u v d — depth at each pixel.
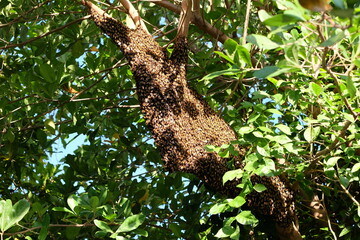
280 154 3.50
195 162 3.60
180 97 3.77
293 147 3.54
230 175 3.38
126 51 3.89
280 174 3.80
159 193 4.93
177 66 3.89
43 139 5.53
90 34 5.31
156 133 3.65
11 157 5.62
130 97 5.57
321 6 1.68
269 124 4.19
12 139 5.10
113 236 3.75
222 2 5.41
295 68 2.22
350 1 1.84
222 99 5.19
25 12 4.85
